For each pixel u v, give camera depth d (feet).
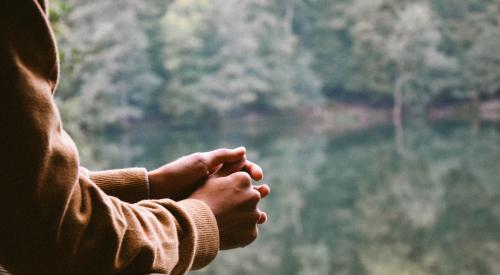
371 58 126.00
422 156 81.71
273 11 137.28
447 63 122.52
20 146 1.68
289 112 125.59
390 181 67.36
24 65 1.72
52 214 1.73
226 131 114.11
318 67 132.05
